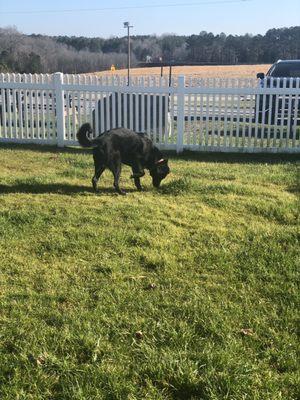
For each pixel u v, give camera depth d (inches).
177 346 91.9
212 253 133.3
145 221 158.9
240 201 181.8
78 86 300.2
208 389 79.4
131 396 78.7
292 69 410.9
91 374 83.7
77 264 128.3
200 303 107.2
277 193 195.3
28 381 82.5
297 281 118.6
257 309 106.0
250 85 283.3
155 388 80.8
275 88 282.7
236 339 94.6
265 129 302.0
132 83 295.7
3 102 310.8
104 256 132.6
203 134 298.2
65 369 85.2
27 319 101.2
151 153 197.9
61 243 139.3
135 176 197.2
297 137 307.3
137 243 141.4
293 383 81.7
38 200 182.9
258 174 229.9
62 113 303.3
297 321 101.2
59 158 263.4
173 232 150.3
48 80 302.4
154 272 123.8
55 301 108.7
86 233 147.6
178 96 288.8
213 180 219.8
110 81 298.5
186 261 129.6
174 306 106.3
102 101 301.9
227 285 116.5
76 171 227.5
